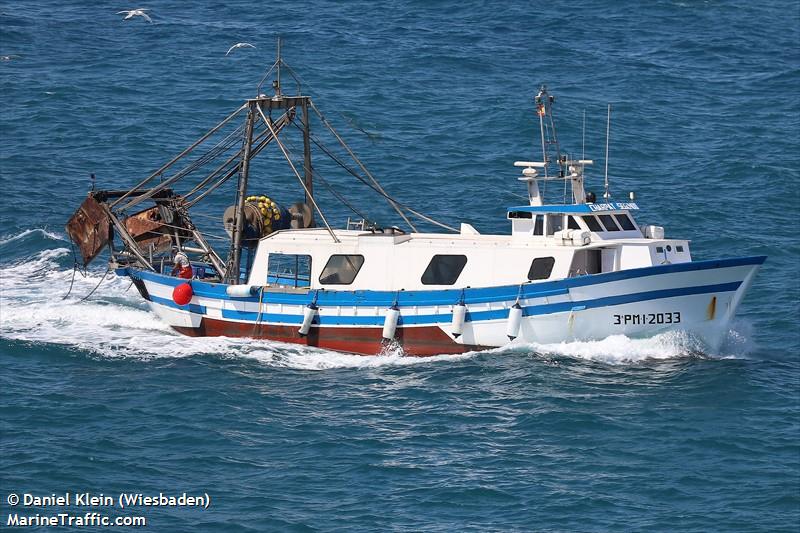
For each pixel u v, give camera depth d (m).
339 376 131.75
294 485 105.56
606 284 131.62
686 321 134.38
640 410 121.00
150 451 111.81
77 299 158.00
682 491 104.81
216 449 112.44
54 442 112.88
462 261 137.00
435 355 136.88
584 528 98.38
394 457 110.88
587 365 132.25
